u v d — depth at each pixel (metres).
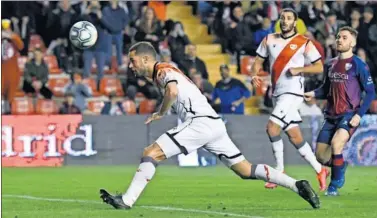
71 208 25.33
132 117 47.28
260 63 32.84
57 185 34.53
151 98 52.88
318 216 23.16
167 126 47.25
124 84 55.44
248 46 58.31
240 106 50.75
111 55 56.25
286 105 31.94
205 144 23.67
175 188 32.72
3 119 46.91
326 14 57.44
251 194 30.02
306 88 50.72
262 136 47.06
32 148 47.03
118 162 47.28
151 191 31.41
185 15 64.00
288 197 28.77
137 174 23.83
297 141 31.95
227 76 50.88
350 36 29.03
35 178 38.25
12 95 55.28
